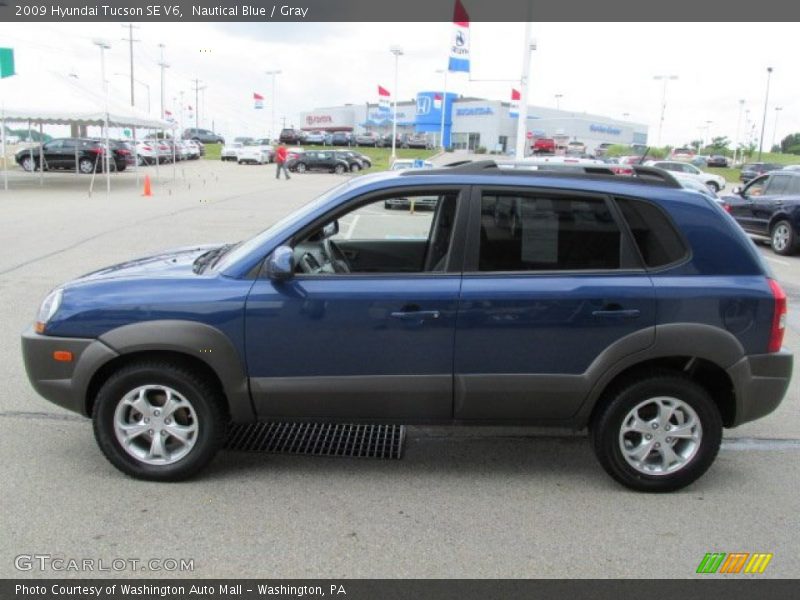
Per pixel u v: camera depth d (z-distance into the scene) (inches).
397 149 2605.8
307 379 147.2
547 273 147.4
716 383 156.7
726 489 156.4
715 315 146.3
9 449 166.2
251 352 146.0
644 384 147.9
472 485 155.2
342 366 147.1
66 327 147.1
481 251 148.1
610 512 144.3
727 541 134.0
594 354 146.6
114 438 149.9
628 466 151.6
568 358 146.9
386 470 161.6
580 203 148.8
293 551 126.7
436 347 146.3
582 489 154.6
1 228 562.3
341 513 140.8
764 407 151.3
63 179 1202.0
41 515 136.6
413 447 175.8
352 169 1825.8
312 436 178.7
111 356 145.0
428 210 170.7
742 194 612.7
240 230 592.1
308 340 145.7
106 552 124.9
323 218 151.1
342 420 150.7
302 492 149.3
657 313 145.8
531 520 140.1
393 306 144.7
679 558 127.8
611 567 124.4
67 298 149.3
